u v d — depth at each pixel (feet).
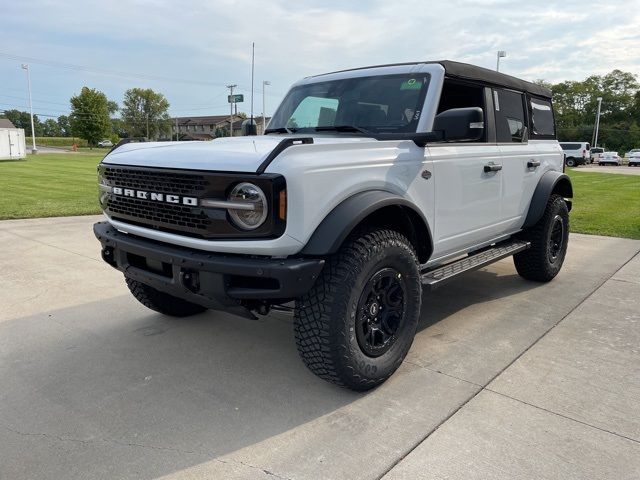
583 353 11.96
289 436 8.60
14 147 112.57
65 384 10.43
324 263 8.86
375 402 9.72
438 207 11.87
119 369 11.14
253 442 8.43
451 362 11.48
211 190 8.74
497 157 14.15
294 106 14.28
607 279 18.51
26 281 17.58
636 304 15.61
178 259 9.12
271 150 8.96
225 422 9.03
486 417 9.15
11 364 11.33
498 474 7.57
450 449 8.19
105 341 12.67
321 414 9.30
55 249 22.57
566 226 18.38
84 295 16.19
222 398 9.89
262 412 9.37
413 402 9.71
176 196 9.26
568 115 296.92
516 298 16.24
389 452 8.14
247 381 10.62
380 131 12.04
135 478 7.53
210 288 8.90
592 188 59.21
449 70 12.43
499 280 18.48
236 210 8.59
